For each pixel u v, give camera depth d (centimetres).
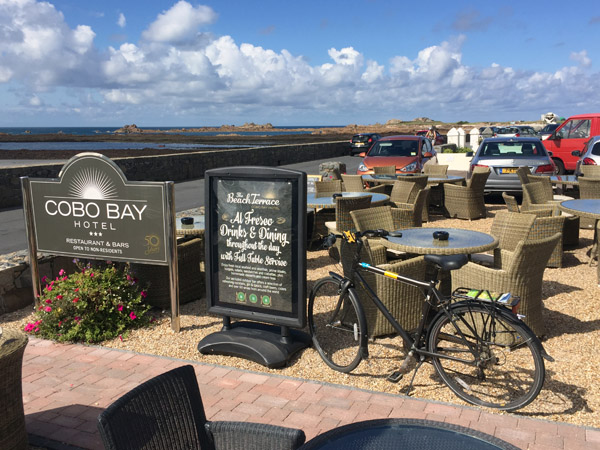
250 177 471
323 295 603
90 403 396
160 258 533
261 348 462
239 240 485
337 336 512
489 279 468
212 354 484
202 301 643
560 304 586
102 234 554
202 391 412
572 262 757
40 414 381
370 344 492
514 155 1234
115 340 522
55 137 9788
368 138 3375
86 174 546
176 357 480
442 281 543
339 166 1564
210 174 487
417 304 491
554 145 1755
